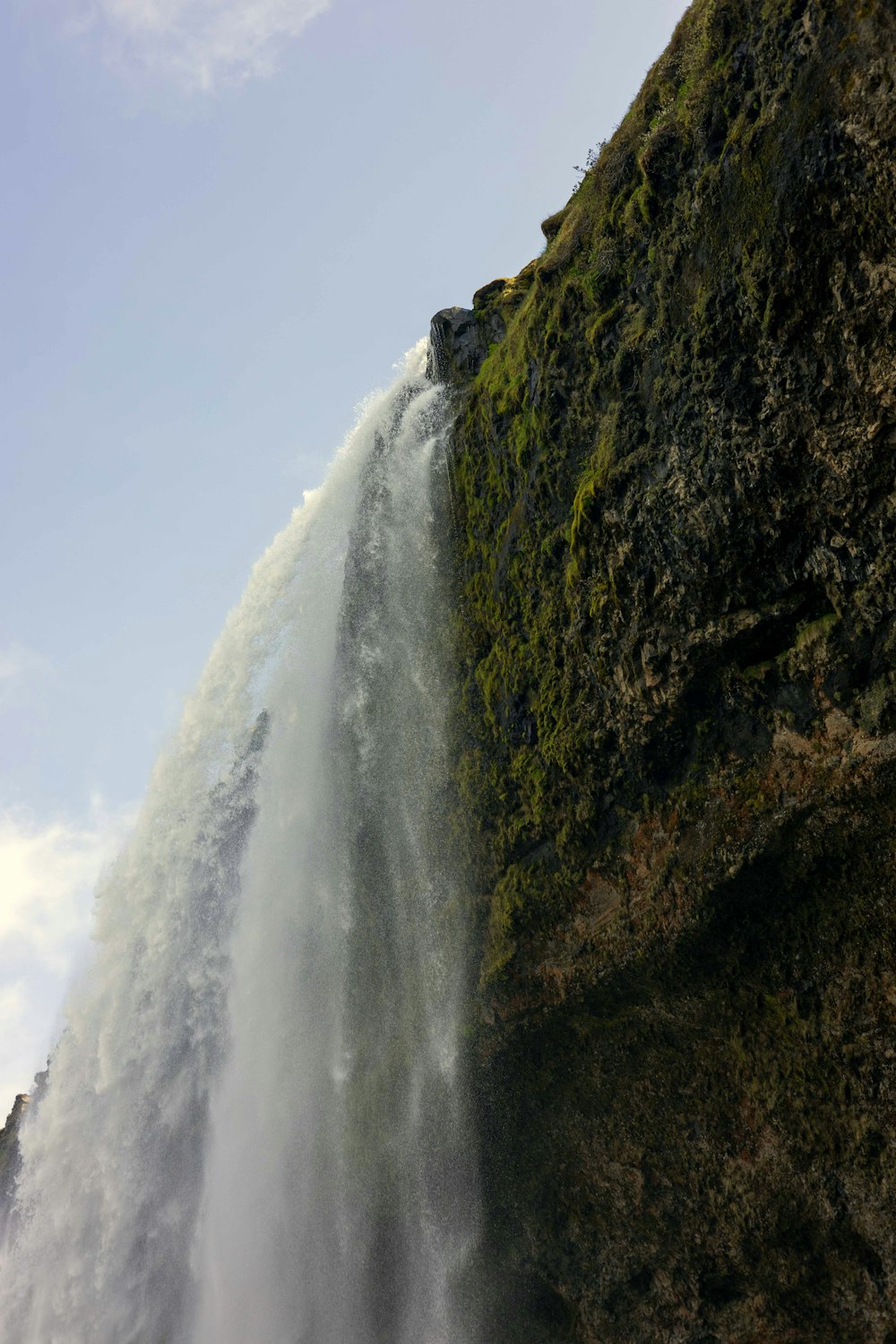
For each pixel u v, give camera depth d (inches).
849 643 418.0
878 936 438.0
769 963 481.1
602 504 519.8
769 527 438.0
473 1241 643.5
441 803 686.5
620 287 529.3
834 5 380.5
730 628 461.7
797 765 445.4
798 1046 479.2
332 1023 748.6
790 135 400.5
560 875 577.3
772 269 411.2
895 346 372.5
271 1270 748.0
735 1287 533.0
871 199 369.4
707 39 457.4
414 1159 663.8
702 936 491.8
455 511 700.7
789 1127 490.6
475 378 719.7
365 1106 703.1
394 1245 684.1
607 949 540.4
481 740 655.1
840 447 399.2
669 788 511.2
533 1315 629.6
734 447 442.9
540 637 591.5
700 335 456.1
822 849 442.9
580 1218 602.9
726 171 437.1
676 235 478.3
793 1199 493.4
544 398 584.7
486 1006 615.8
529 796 604.4
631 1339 576.4
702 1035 523.5
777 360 419.2
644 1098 560.1
